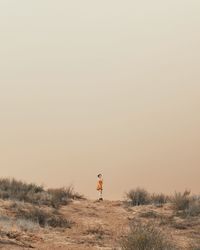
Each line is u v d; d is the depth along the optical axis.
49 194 29.98
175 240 20.09
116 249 16.95
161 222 24.23
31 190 30.08
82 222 23.67
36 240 18.03
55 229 21.08
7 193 27.27
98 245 18.38
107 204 29.78
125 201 30.72
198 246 17.73
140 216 25.92
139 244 15.14
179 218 25.36
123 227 22.94
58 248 17.09
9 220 20.53
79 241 18.86
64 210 26.48
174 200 28.30
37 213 22.75
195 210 26.50
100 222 24.02
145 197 30.44
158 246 15.27
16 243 16.48
